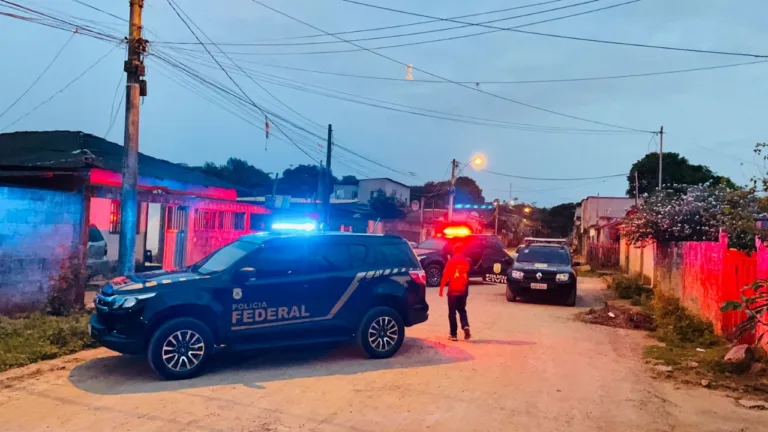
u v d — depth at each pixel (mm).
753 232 12836
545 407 6340
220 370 7594
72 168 11641
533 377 7602
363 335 8344
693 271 12547
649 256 22031
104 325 7074
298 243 8180
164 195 14258
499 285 20344
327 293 8125
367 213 38531
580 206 68250
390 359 8445
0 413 5711
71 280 11055
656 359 8766
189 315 7281
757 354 8203
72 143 14352
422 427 5617
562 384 7285
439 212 46250
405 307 8719
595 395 6836
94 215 17141
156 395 6387
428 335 10414
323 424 5629
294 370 7684
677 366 8266
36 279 10922
